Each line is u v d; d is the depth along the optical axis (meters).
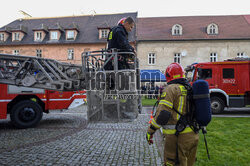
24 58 4.98
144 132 5.97
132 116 2.69
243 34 24.72
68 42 26.72
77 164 3.50
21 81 4.84
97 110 2.76
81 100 7.84
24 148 4.41
